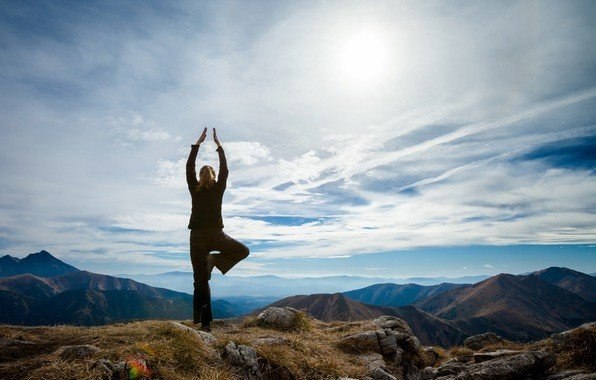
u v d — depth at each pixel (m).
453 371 10.45
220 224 8.14
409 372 11.79
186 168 8.31
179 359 6.45
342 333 12.16
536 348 10.81
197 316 8.34
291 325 11.30
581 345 8.54
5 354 6.35
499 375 7.94
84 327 9.05
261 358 7.66
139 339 7.29
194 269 8.27
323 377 8.00
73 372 5.60
